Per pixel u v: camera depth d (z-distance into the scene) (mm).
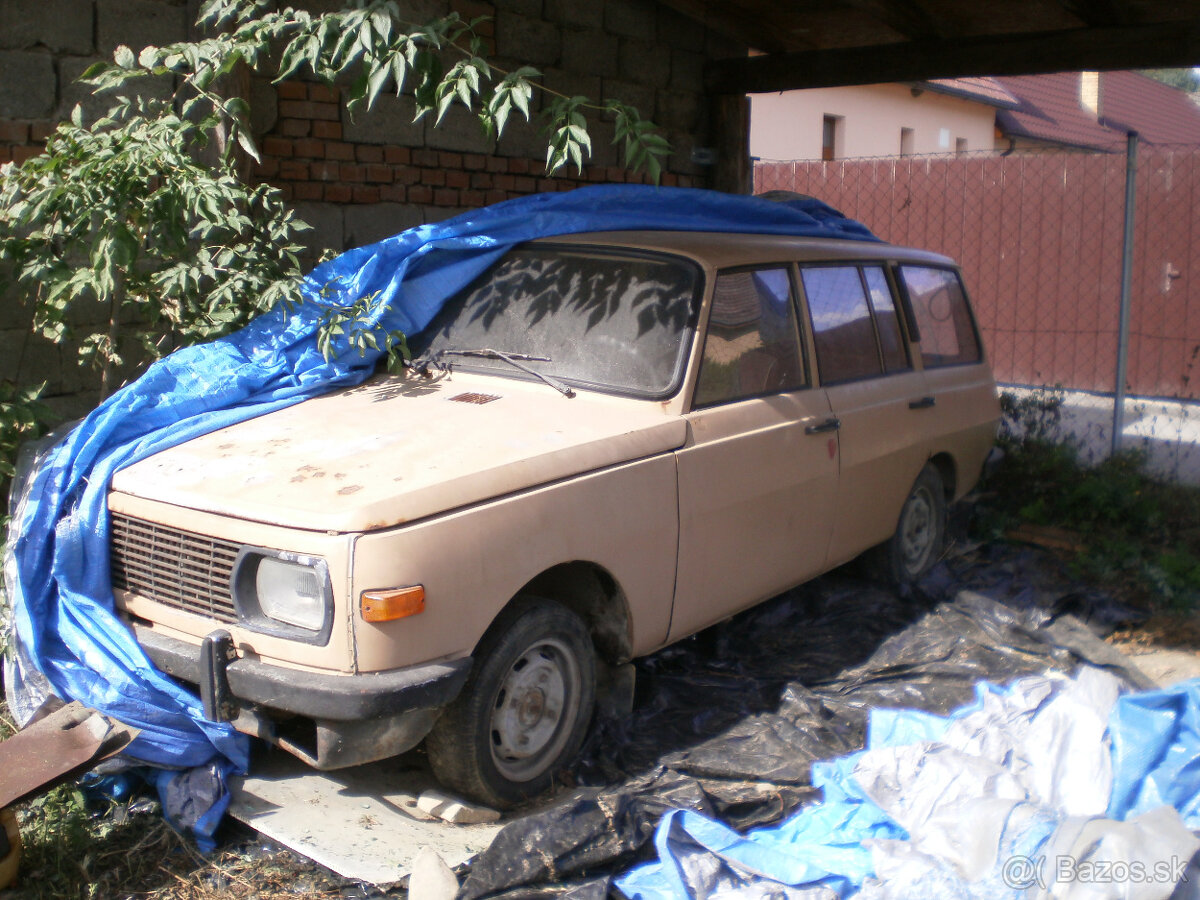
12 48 5012
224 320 4629
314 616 3188
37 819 3549
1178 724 3461
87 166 4203
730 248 4746
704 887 3117
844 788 3668
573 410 4074
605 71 7883
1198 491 7336
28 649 3697
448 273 4836
